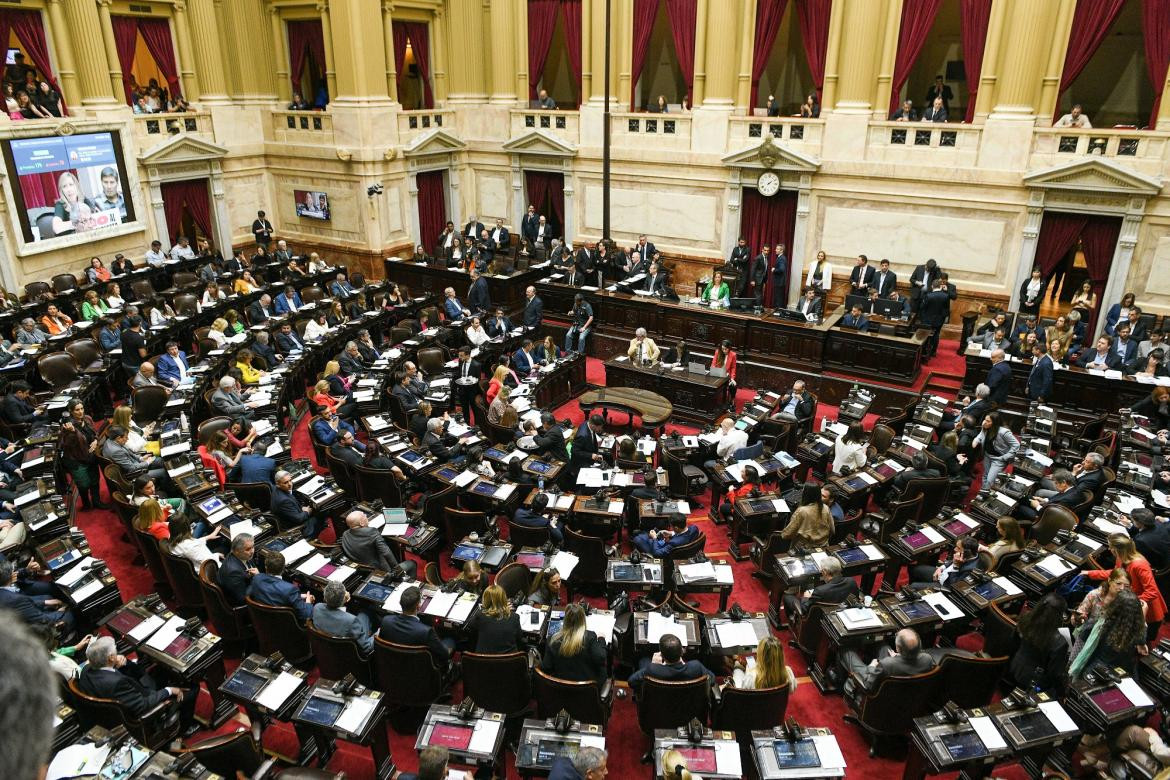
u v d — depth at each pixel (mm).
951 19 23469
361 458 11289
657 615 7918
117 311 17672
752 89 21641
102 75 20344
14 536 9109
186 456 11109
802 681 8633
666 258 23609
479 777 6723
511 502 10453
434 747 5488
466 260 21969
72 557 8719
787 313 17000
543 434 11750
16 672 982
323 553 9234
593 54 23250
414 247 25641
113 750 5969
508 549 9336
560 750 6184
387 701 7520
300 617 7992
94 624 8352
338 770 7234
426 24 25203
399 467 11484
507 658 7027
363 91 22938
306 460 11164
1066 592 8656
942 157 18984
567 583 9688
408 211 25203
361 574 8734
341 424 12438
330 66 23375
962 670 7180
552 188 25312
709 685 7090
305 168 24750
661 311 18141
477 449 11375
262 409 13117
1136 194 16797
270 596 7852
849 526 10102
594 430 11703
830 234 20953
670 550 9297
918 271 18562
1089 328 18344
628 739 7691
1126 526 9688
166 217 22891
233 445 11633
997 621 7832
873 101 20219
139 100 22125
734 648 7527
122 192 21172
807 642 8625
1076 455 12273
